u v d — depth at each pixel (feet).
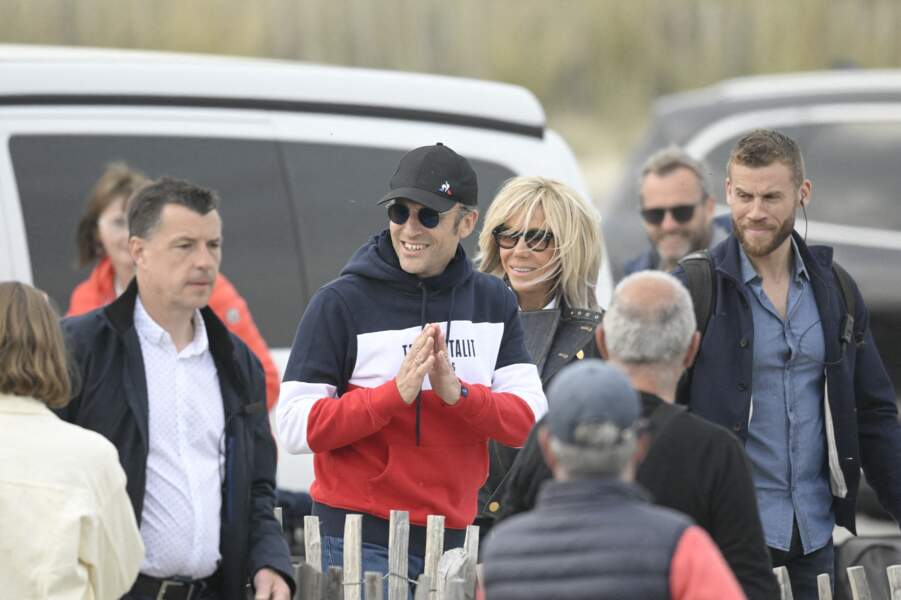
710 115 122.21
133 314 53.06
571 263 63.36
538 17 278.26
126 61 77.82
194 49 229.45
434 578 53.36
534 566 37.93
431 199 54.49
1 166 74.49
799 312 59.72
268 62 81.41
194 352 53.57
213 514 53.16
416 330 55.93
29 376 48.65
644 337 44.68
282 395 55.31
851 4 260.21
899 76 117.70
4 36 217.56
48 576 46.55
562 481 38.60
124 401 52.01
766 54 268.62
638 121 273.13
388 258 56.34
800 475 59.47
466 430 56.24
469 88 82.53
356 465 55.77
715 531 44.52
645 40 279.28
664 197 88.28
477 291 57.72
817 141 114.93
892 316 105.81
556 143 83.61
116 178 73.00
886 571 61.11
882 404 61.52
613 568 37.35
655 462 44.42
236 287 77.20
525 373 58.08
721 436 44.75
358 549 54.19
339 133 79.87
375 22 254.88
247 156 78.28
